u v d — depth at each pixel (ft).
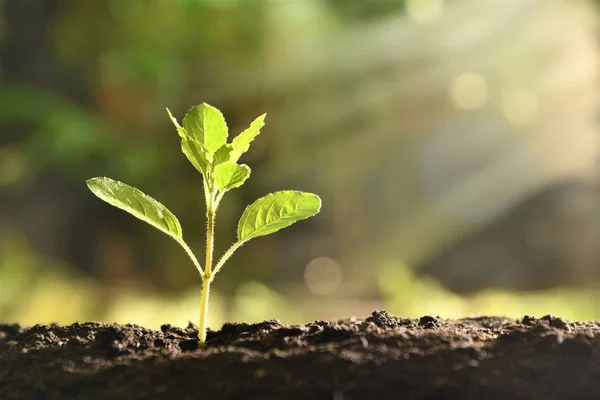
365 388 1.24
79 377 1.29
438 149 5.54
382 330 1.35
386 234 5.50
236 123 5.27
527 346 1.30
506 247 5.37
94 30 4.90
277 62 5.22
